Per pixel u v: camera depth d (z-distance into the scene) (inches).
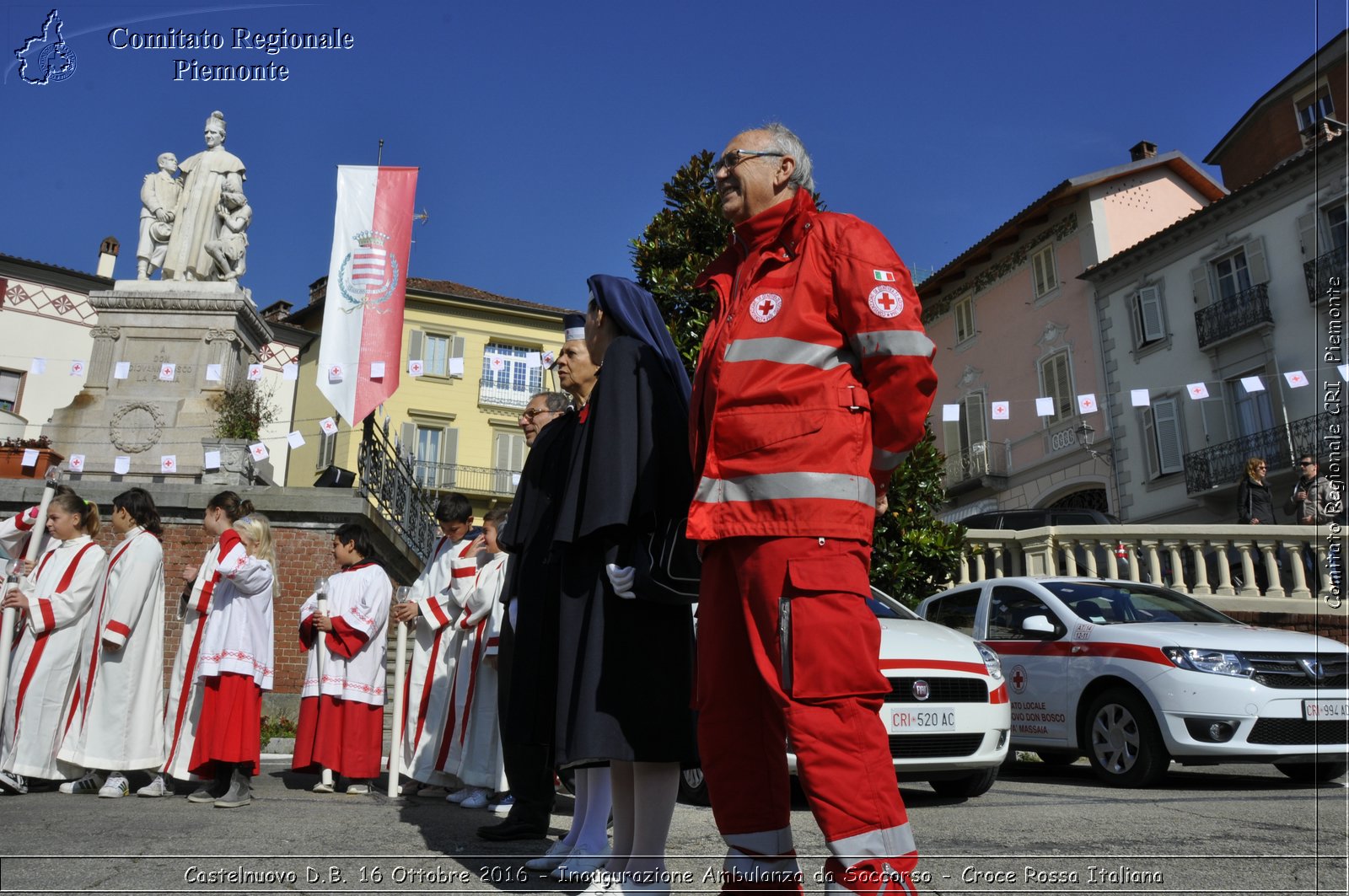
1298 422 917.2
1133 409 1103.6
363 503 474.0
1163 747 287.6
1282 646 291.9
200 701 246.2
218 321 568.4
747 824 102.9
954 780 273.3
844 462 99.4
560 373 169.0
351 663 280.2
